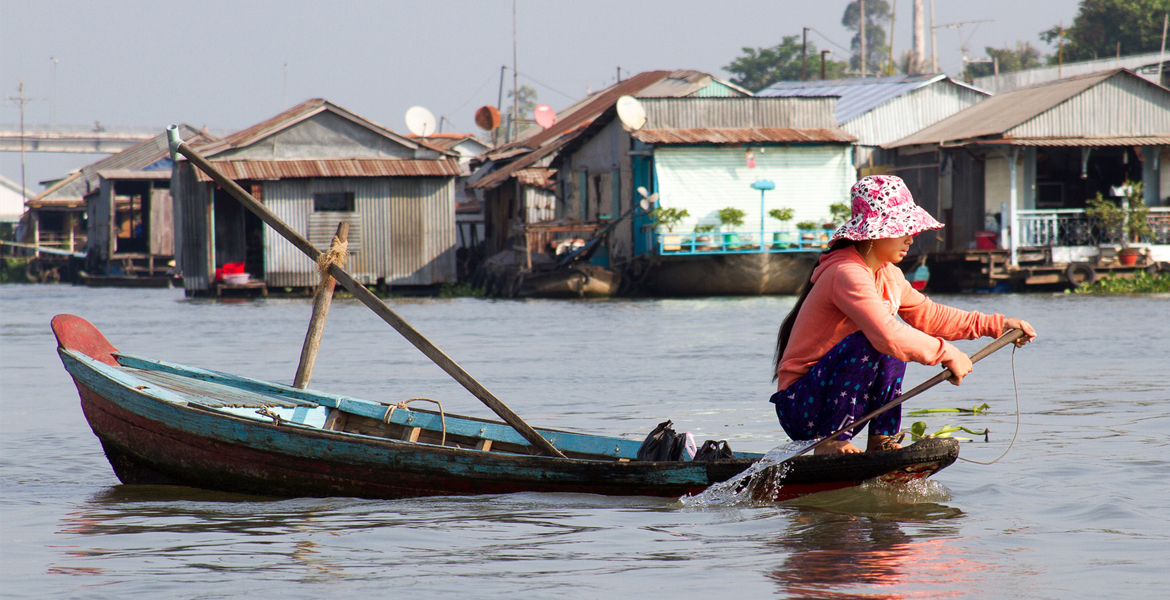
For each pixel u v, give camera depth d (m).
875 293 19.22
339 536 19.28
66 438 32.31
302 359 29.19
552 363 51.81
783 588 15.36
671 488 21.52
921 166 121.62
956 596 14.84
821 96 116.38
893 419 20.53
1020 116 113.31
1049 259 109.38
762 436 29.92
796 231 112.06
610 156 123.31
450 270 124.94
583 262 118.50
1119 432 29.33
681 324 75.75
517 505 21.64
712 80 148.38
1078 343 56.59
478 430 26.44
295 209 121.00
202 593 15.62
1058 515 19.77
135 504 23.06
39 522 21.05
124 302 120.62
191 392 27.08
